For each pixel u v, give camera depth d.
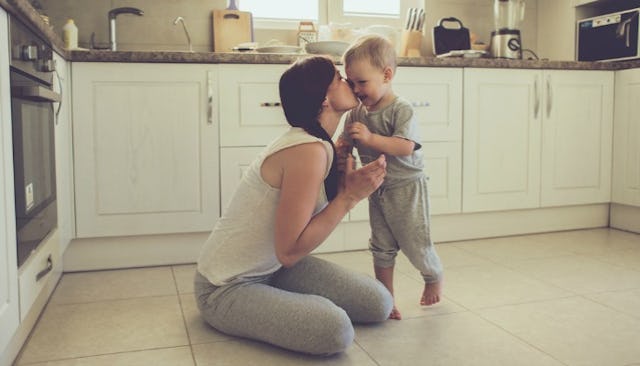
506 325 1.80
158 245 2.62
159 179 2.55
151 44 3.19
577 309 1.94
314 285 1.79
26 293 1.55
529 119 3.11
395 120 1.80
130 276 2.43
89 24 3.09
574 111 3.21
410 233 1.86
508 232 3.20
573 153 3.24
